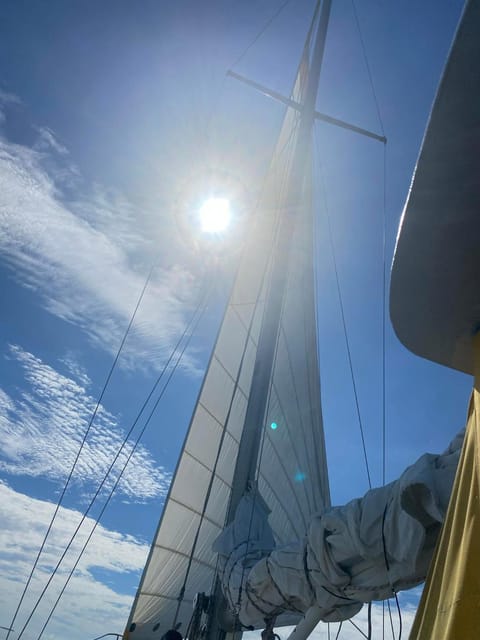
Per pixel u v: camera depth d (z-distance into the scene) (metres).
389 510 3.55
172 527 7.25
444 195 1.82
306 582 4.43
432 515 3.01
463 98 1.61
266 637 5.46
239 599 5.19
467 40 1.51
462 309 2.18
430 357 2.50
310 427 9.48
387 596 4.27
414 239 1.98
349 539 3.86
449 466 3.03
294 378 9.55
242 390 9.09
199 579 7.40
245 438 6.71
